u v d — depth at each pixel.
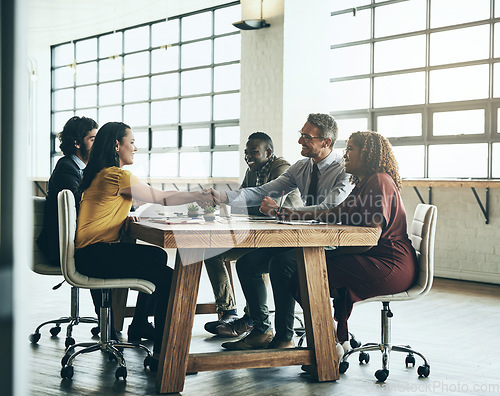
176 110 9.55
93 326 3.91
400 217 2.76
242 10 7.38
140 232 2.69
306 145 3.32
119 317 3.71
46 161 11.52
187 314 2.52
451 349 3.33
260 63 7.27
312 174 3.46
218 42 8.92
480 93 6.23
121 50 10.39
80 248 2.72
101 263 2.69
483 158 6.21
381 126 7.06
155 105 9.90
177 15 9.45
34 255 3.23
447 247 6.35
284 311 2.91
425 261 2.72
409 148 6.82
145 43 10.00
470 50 6.30
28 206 0.43
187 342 2.52
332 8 7.44
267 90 7.20
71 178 3.29
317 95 7.28
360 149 2.87
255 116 7.36
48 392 2.51
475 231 6.13
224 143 8.83
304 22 7.13
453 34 6.43
